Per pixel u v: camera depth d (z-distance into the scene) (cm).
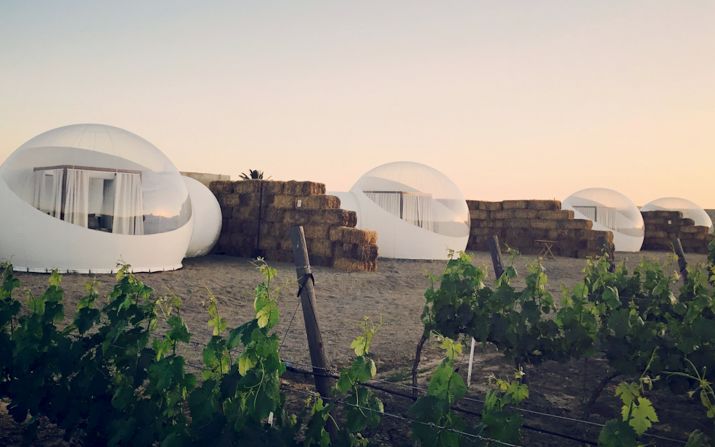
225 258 1862
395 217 2094
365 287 1362
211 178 2439
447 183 2325
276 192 1872
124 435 342
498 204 2950
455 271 585
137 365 375
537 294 570
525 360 579
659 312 717
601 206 3438
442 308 578
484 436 273
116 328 383
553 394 594
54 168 1294
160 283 1192
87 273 1257
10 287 468
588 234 2658
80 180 1299
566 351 561
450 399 275
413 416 280
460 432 270
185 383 340
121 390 355
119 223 1339
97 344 414
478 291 580
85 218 1299
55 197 1280
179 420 343
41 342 414
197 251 1845
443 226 2186
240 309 997
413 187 2220
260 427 299
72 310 881
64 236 1241
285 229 1842
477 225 2986
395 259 2066
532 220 2831
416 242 2086
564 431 481
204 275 1366
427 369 670
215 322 361
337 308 1062
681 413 549
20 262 1237
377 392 565
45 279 1138
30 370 420
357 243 1659
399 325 931
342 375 320
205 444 301
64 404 402
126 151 1436
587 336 542
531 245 2831
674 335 518
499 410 279
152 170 1455
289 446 312
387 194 2175
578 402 568
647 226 3656
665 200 4041
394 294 1288
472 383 620
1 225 1227
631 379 650
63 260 1245
